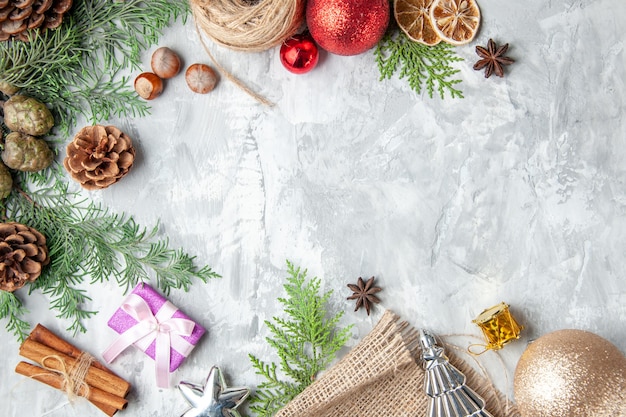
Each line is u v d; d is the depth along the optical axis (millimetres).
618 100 661
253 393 714
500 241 678
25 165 694
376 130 692
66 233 724
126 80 720
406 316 693
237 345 716
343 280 702
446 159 684
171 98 717
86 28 708
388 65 684
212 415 684
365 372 667
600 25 661
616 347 629
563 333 615
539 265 673
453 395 651
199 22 661
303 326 696
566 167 668
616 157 662
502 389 681
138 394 728
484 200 679
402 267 693
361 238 698
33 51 693
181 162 719
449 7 659
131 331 700
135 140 723
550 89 668
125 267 729
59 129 726
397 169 691
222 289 717
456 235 684
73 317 733
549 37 667
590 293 667
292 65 664
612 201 663
